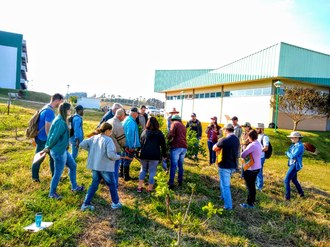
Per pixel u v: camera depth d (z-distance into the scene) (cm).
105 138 469
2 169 655
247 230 507
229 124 580
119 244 396
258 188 759
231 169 577
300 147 689
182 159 670
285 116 2252
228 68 2559
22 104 3195
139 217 469
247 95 2428
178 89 3550
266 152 755
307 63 2175
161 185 461
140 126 780
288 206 651
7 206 459
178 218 416
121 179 673
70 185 572
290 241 495
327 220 605
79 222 435
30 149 927
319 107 2020
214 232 476
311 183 960
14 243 367
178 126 650
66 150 507
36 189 544
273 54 2047
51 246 372
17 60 5572
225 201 575
